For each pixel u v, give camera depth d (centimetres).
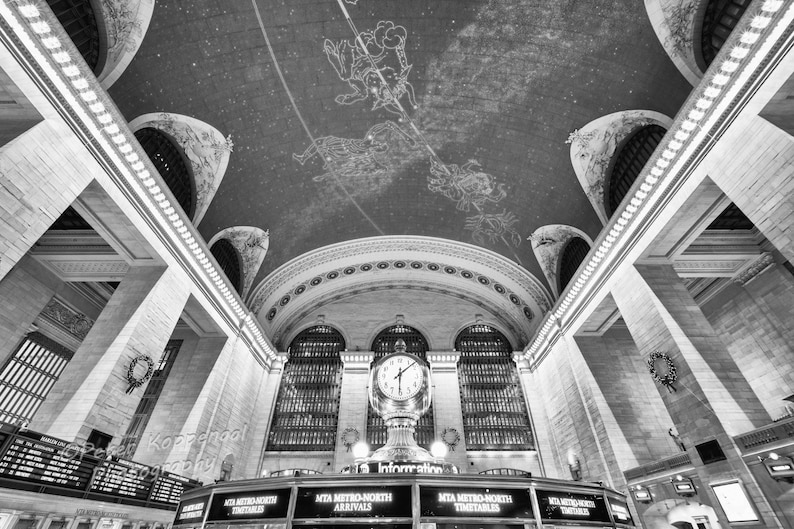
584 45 1418
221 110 1571
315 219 2308
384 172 2120
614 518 516
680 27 1209
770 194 986
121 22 1161
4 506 827
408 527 407
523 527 452
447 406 2305
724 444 1105
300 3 1380
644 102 1412
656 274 1442
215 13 1312
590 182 1748
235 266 2123
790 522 952
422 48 1564
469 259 2623
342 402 2306
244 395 2102
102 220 1304
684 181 1222
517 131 1816
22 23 870
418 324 2678
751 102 1003
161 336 1420
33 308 1542
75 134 1043
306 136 1848
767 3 898
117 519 1082
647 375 1848
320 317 2703
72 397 1149
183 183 1645
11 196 910
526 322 2548
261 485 462
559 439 2064
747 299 1603
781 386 1466
